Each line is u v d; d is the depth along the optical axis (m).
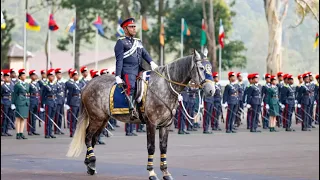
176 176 32.22
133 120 31.97
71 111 52.88
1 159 38.47
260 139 52.16
